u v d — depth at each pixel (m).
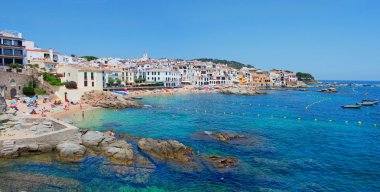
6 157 30.55
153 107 85.50
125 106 81.06
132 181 26.41
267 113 75.44
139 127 52.78
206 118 65.56
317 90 190.62
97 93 86.62
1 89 64.31
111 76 135.75
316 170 30.59
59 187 24.56
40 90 75.81
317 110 83.12
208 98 121.75
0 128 38.25
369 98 129.75
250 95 141.88
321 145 41.00
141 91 134.00
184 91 155.25
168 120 61.59
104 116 64.88
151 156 32.72
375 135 48.38
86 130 41.41
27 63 98.94
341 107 91.00
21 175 26.75
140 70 163.88
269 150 37.66
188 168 29.83
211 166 30.58
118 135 43.03
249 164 31.78
